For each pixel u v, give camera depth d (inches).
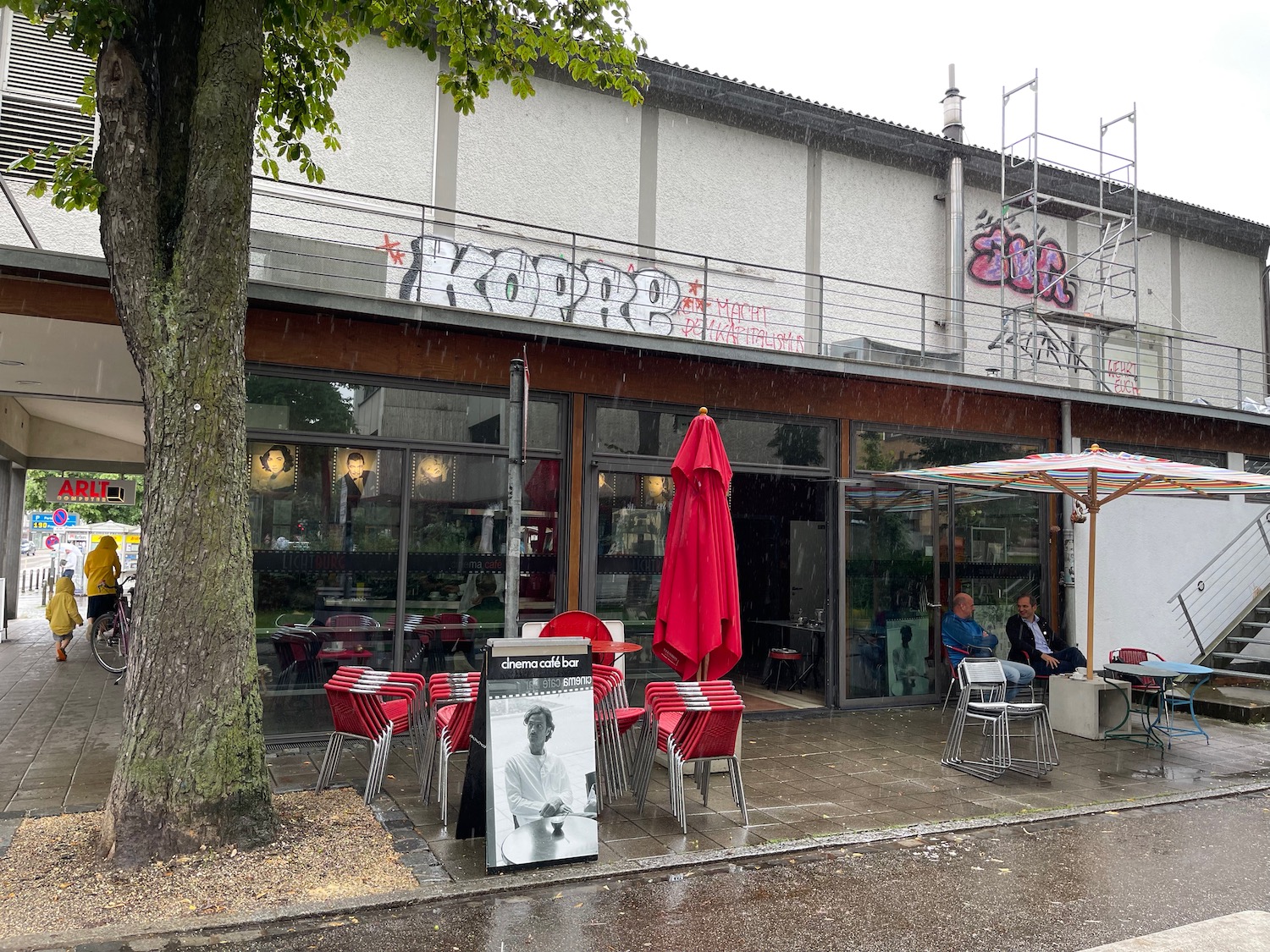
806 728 375.9
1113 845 234.5
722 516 281.6
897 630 430.6
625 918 181.2
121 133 203.8
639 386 379.6
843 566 418.6
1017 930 179.3
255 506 317.4
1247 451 560.1
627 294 447.5
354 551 329.7
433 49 304.8
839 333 508.7
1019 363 567.5
